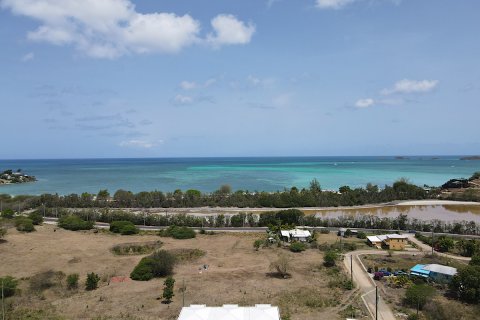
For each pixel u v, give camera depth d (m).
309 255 73.19
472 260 59.53
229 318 40.00
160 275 61.94
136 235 91.12
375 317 45.31
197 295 52.50
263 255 73.62
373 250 77.00
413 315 45.12
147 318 45.28
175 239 87.62
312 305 48.81
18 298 51.72
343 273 61.94
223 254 74.69
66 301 51.00
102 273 62.94
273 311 41.69
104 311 47.47
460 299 50.28
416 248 78.75
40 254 71.88
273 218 103.25
